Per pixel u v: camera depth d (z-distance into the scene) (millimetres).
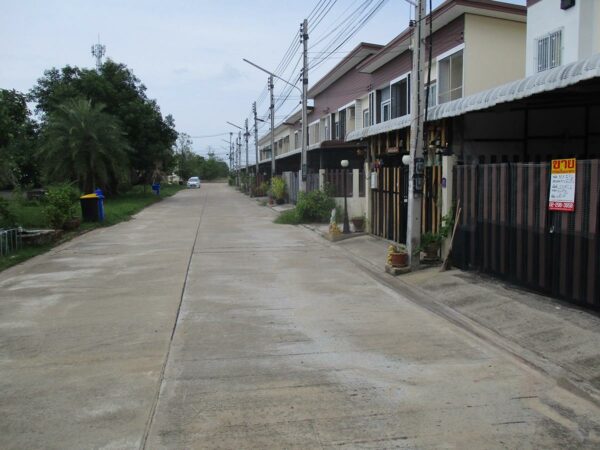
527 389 5191
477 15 16266
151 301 8938
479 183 9734
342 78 31766
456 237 10531
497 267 9211
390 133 14297
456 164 10773
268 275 11156
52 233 15859
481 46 16359
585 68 6328
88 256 13906
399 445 4152
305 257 13539
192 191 66312
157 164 45219
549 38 12258
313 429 4422
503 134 10789
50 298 9234
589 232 6973
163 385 5383
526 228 8352
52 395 5168
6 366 5984
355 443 4191
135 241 16922
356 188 20594
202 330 7262
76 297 9297
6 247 13586
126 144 34312
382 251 13711
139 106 39500
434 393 5117
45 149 32219
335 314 8055
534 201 8148
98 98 38469
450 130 10836
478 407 4805
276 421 4570
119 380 5531
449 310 8234
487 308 7832
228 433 4371
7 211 16156
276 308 8430
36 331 7297
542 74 7164
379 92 25172
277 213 28438
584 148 10891
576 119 10820
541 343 6301
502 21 16469
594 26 11195
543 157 10898
